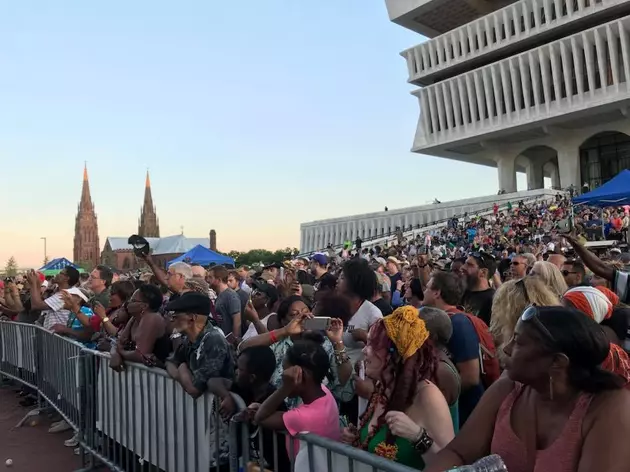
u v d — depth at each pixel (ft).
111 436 19.03
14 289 35.76
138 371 17.06
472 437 7.65
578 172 224.74
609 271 16.12
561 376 6.64
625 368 8.37
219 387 12.63
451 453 7.66
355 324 16.39
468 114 234.17
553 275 15.39
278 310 16.11
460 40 235.40
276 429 10.86
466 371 12.89
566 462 6.46
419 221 233.76
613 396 6.51
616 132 222.69
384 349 9.50
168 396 15.34
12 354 33.94
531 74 211.00
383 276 35.68
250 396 13.16
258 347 12.80
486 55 228.22
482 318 18.98
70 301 24.09
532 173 265.75
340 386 13.16
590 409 6.54
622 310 13.01
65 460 21.58
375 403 9.85
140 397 16.96
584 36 193.67
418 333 9.36
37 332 28.78
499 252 83.20
